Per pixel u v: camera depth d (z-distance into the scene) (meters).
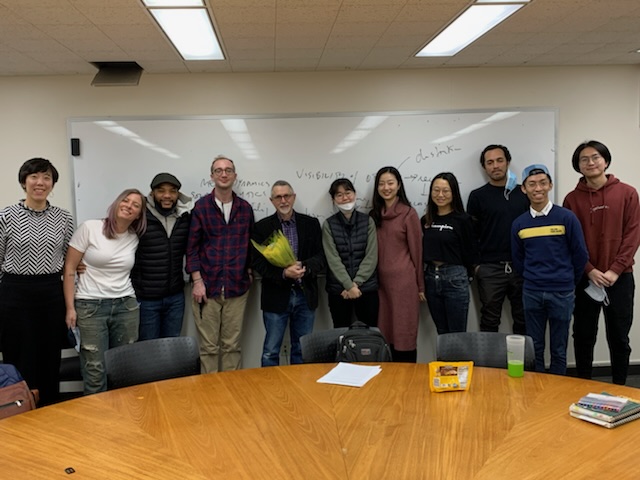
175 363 2.21
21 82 3.49
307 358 2.34
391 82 3.64
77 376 3.49
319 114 3.61
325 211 3.66
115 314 2.89
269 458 1.29
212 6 2.37
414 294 3.38
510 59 3.46
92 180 3.53
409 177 3.68
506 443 1.35
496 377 1.89
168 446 1.36
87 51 2.99
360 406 1.63
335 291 3.36
